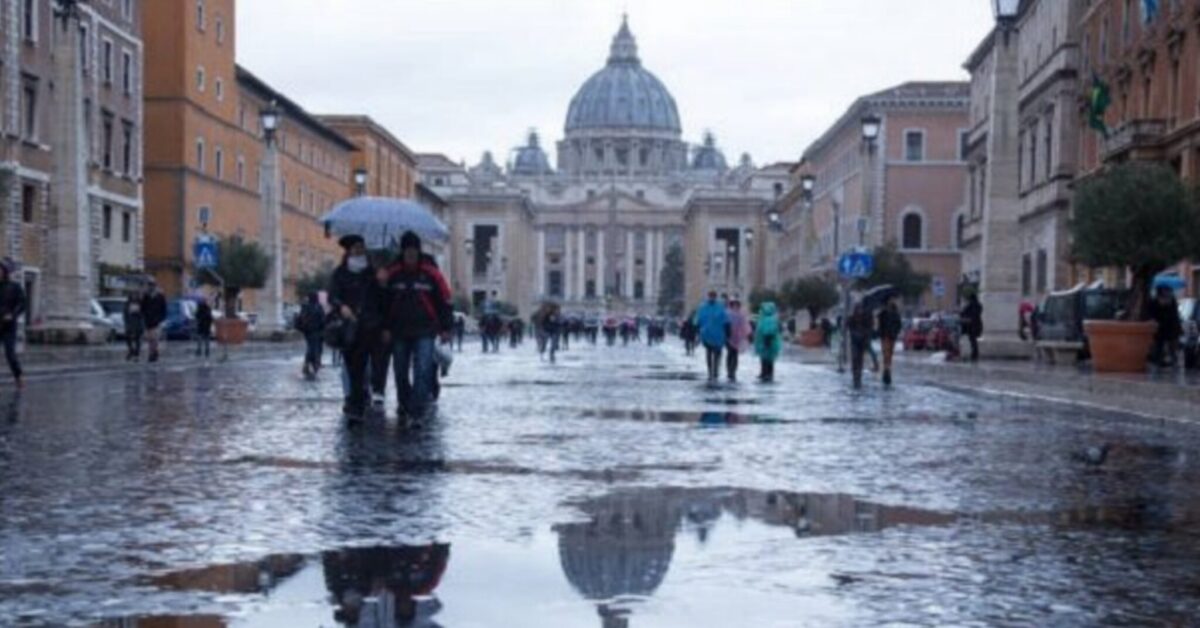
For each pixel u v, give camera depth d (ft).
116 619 19.56
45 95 184.03
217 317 177.06
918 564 24.43
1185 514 30.76
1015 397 78.74
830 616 20.22
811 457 42.22
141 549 25.14
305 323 94.17
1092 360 94.89
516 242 653.71
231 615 19.83
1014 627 19.72
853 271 126.21
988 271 118.62
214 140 247.91
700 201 644.69
